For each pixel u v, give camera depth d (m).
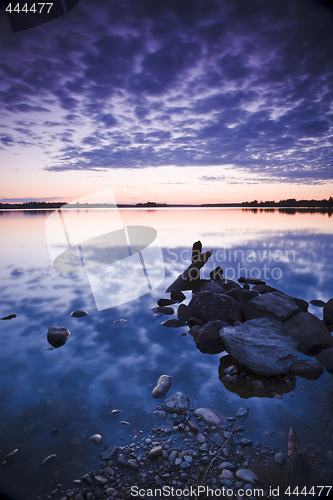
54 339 4.34
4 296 6.93
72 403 2.92
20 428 2.58
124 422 2.63
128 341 4.45
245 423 2.60
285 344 3.68
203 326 4.59
